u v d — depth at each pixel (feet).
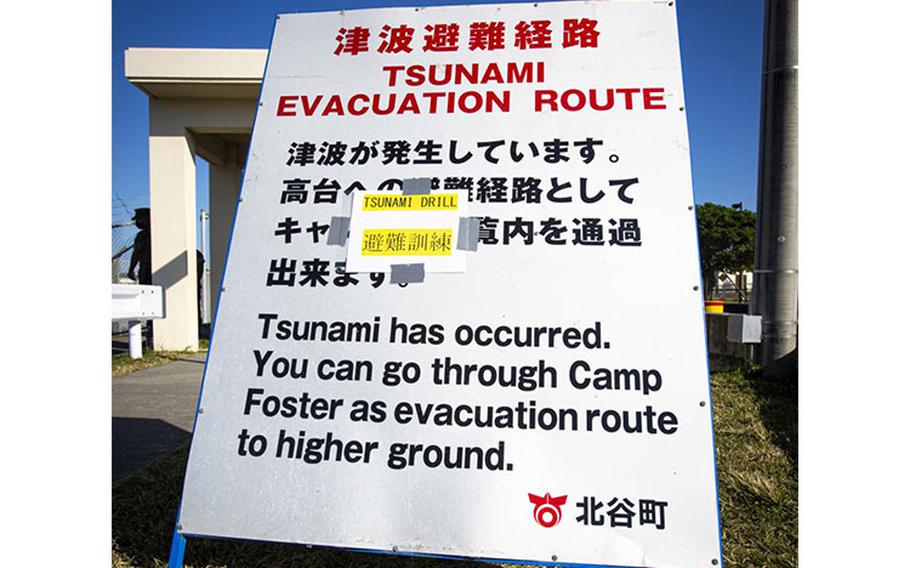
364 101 7.13
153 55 22.63
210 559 6.71
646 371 5.81
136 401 14.96
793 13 15.01
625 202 6.38
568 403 5.77
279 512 5.69
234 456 5.90
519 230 6.37
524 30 7.16
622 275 6.12
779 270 15.23
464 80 7.07
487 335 6.06
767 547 6.93
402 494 5.62
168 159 24.40
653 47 6.95
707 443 5.56
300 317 6.35
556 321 6.03
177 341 24.56
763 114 15.78
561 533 5.38
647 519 5.38
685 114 6.64
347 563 6.79
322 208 6.71
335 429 5.91
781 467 9.27
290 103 7.21
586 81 6.88
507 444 5.68
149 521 7.71
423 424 5.83
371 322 6.23
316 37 7.46
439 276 6.31
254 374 6.18
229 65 22.72
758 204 15.93
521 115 6.84
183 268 24.50
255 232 6.71
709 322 19.25
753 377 15.60
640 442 5.60
